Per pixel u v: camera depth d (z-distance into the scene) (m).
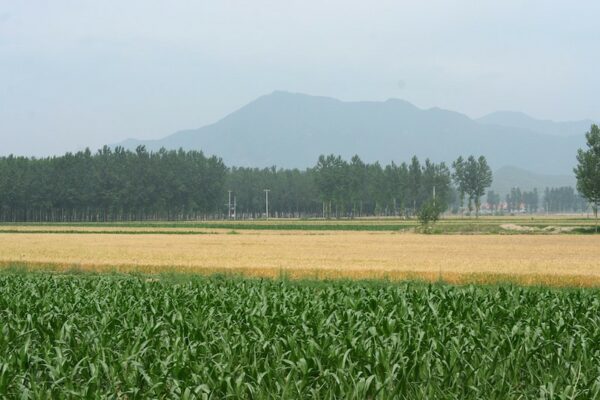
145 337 25.73
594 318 31.47
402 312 31.75
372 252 102.44
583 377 21.27
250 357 23.70
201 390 19.67
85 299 37.97
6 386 20.05
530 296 41.03
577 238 151.88
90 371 21.95
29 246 115.75
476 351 24.58
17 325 28.83
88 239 142.25
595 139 176.62
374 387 21.31
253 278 63.56
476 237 155.75
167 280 61.44
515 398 21.50
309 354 22.97
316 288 53.00
